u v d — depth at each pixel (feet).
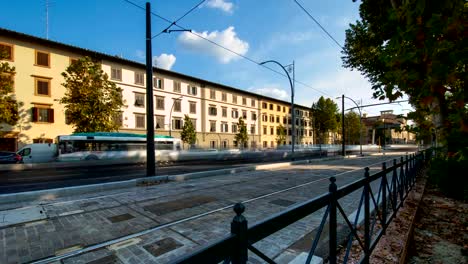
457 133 9.82
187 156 83.56
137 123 114.21
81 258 11.89
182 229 15.70
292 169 51.62
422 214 18.94
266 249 12.73
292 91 69.26
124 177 41.86
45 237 14.40
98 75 78.07
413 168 29.35
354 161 76.69
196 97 143.02
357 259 11.09
